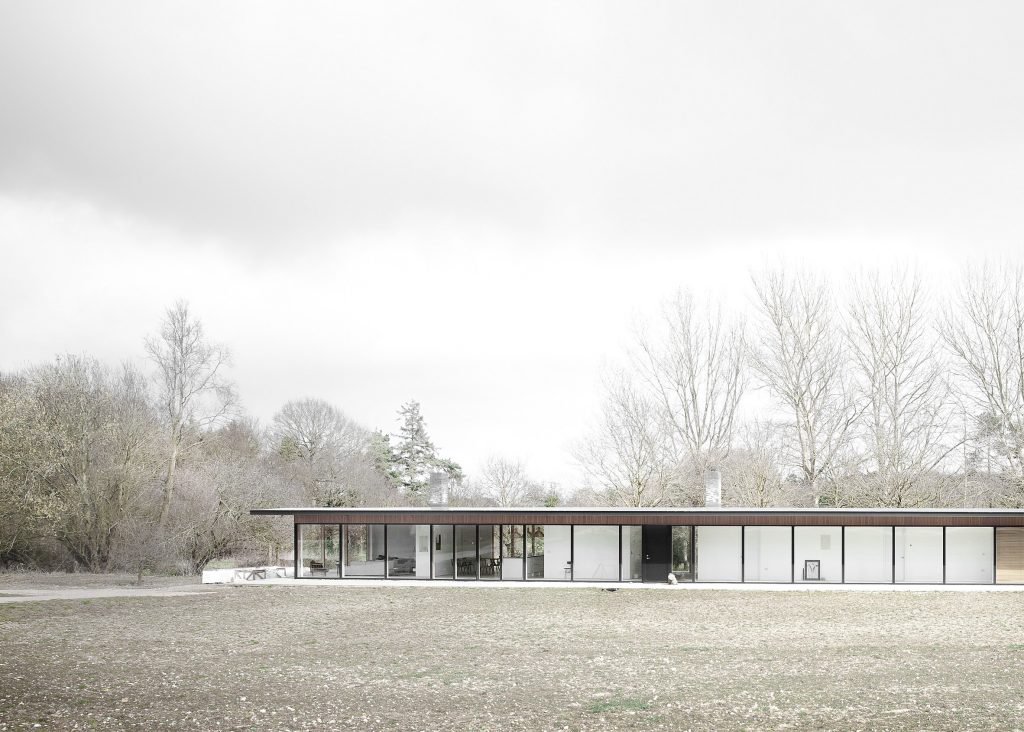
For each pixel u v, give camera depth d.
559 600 30.06
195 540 45.59
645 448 53.88
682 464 53.41
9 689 16.25
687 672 17.91
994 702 15.16
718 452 53.25
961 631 22.98
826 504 50.16
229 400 50.28
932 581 34.28
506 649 20.52
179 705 15.18
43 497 40.97
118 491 44.19
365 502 71.12
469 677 17.45
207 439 50.75
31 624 24.47
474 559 36.62
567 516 34.72
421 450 86.50
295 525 37.53
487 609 27.62
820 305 50.97
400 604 28.95
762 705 15.14
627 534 35.72
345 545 37.88
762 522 33.75
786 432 51.31
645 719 14.31
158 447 47.38
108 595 31.88
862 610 27.36
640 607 28.12
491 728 13.83
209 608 27.98
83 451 43.34
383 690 16.33
